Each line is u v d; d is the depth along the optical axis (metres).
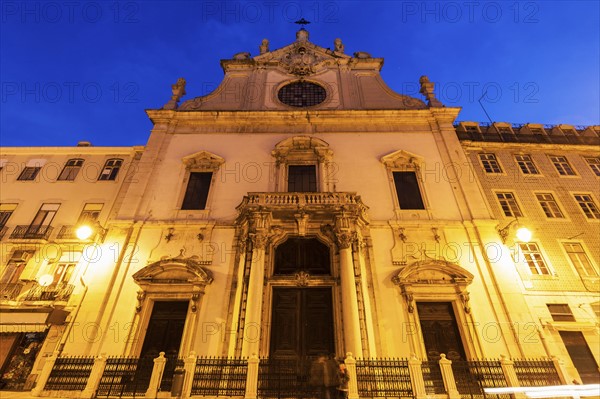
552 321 12.95
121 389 10.70
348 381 9.76
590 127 20.30
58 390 10.54
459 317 13.06
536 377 11.03
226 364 10.70
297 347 12.48
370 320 12.74
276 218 14.35
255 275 12.81
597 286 13.99
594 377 12.00
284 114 19.78
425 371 11.43
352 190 16.75
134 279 13.56
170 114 20.00
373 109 19.72
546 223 15.89
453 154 18.06
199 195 16.94
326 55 24.19
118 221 15.39
